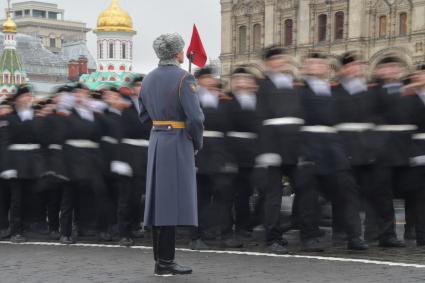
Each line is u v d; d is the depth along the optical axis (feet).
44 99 51.85
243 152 44.27
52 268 35.99
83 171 47.24
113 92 47.24
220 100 44.32
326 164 40.73
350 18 229.86
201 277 32.55
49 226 51.78
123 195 46.06
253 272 33.83
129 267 35.83
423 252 40.19
